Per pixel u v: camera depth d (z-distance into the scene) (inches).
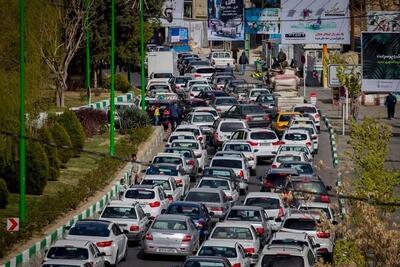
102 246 2474.2
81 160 3956.7
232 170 3533.5
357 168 3225.9
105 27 5969.5
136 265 2581.2
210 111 4992.6
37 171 3248.0
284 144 4185.5
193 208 2864.2
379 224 1920.5
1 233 2503.7
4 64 3312.0
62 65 5128.0
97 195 3334.2
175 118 5103.3
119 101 5541.3
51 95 5147.6
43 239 2608.3
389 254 1900.8
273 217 2851.9
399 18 5615.2
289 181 2994.6
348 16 6382.9
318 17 6392.7
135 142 4347.9
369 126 2987.2
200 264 2090.3
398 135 4987.7
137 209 2837.1
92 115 4640.8
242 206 2815.0
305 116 4906.5
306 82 7185.0
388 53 5113.2
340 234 2127.2
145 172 3914.9
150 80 6668.3
